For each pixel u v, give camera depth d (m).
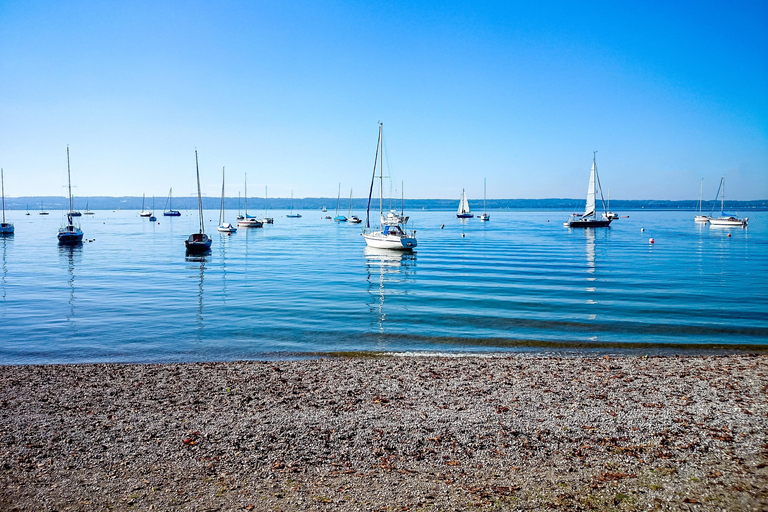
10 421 10.67
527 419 10.79
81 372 14.52
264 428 10.28
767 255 53.12
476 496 7.79
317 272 41.06
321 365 15.31
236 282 35.53
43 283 35.16
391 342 19.14
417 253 56.91
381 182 57.81
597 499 7.71
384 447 9.44
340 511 7.39
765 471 8.54
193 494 7.85
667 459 8.98
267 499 7.71
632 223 138.00
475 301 27.59
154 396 12.31
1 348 18.42
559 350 17.89
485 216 162.00
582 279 36.03
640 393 12.51
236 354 17.55
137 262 48.72
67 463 8.81
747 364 15.24
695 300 27.72
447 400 12.02
